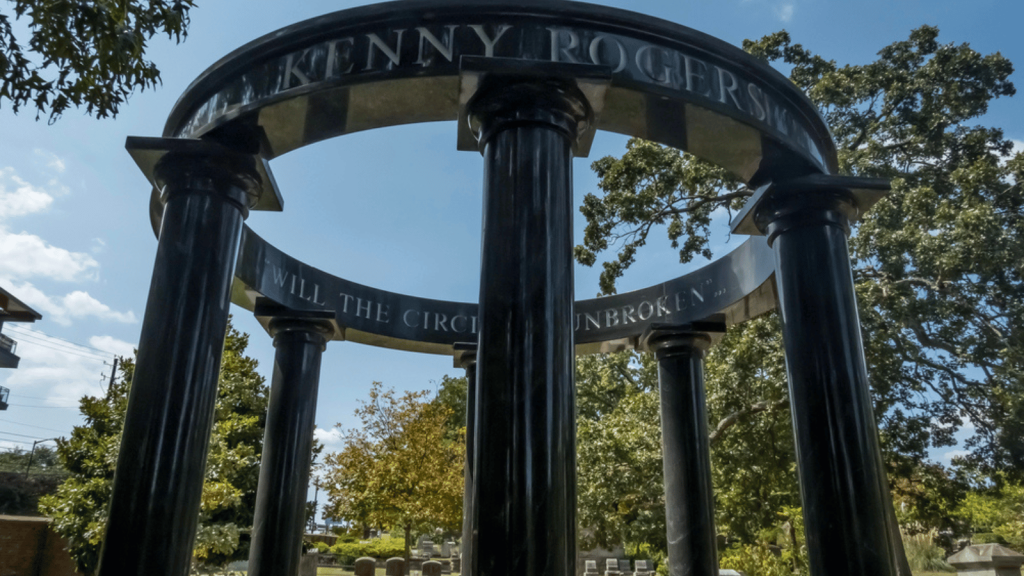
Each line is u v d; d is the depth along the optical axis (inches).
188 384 200.1
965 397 641.0
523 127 193.3
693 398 361.1
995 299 626.5
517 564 156.2
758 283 318.0
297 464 335.0
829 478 209.9
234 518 800.9
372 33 207.9
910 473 624.1
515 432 166.1
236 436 800.3
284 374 349.7
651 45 211.5
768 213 247.4
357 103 211.8
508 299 178.1
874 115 788.0
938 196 714.8
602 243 722.2
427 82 203.5
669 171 732.7
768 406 670.5
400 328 411.2
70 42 236.7
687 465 348.8
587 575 1160.8
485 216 190.5
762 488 726.5
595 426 764.0
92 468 715.4
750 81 225.1
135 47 236.2
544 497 162.1
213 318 210.4
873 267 689.6
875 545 201.5
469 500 393.4
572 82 195.0
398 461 808.3
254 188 229.5
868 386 223.6
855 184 234.5
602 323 403.5
